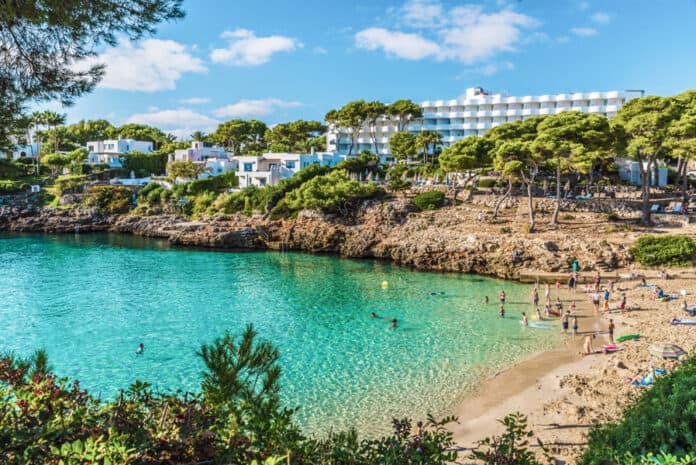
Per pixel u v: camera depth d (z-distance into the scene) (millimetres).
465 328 44781
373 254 82688
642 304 48562
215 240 93000
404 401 30203
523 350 38594
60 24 14508
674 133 69750
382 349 39594
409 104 141750
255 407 11281
